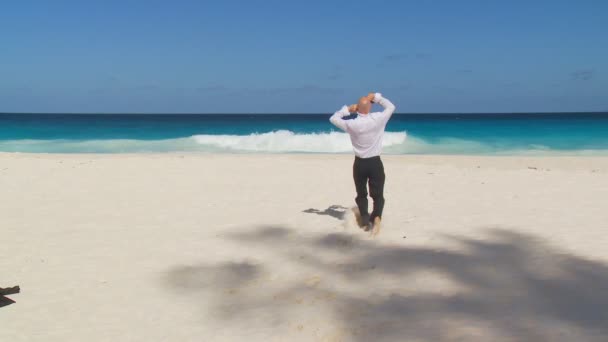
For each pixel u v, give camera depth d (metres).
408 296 4.26
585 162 16.67
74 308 4.39
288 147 28.77
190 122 54.69
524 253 5.41
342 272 5.04
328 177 12.53
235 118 76.00
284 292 4.57
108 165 14.69
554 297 4.02
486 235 6.31
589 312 3.63
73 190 10.52
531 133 33.47
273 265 5.40
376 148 6.21
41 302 4.54
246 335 3.71
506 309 3.81
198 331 3.84
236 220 7.66
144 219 7.80
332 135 29.33
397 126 38.56
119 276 5.19
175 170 13.77
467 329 3.46
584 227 6.60
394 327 3.61
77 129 39.28
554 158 18.19
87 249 6.16
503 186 10.82
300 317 3.96
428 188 10.65
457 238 6.20
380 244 6.02
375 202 6.41
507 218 7.34
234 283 4.91
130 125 44.94
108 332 3.89
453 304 4.01
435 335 3.40
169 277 5.14
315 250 5.90
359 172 6.35
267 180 12.01
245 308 4.26
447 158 18.25
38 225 7.42
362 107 6.13
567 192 9.86
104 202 9.23
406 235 6.41
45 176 12.41
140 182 11.65
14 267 5.51
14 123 47.16
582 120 52.69
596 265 4.83
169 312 4.25
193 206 8.84
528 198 9.20
